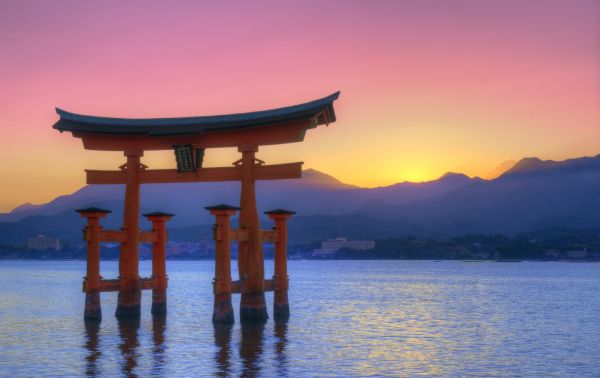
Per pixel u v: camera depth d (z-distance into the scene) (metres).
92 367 33.31
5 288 117.88
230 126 44.66
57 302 79.19
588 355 39.59
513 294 111.50
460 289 129.75
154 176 47.50
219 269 44.16
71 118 47.59
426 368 34.75
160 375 31.48
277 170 44.22
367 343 43.41
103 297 87.06
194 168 45.97
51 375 31.48
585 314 69.75
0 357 36.09
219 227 43.47
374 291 119.12
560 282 169.50
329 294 107.25
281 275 49.16
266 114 43.84
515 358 38.31
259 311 45.81
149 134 46.41
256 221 45.44
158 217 50.78
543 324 58.31
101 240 47.44
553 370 34.69
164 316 51.09
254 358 36.06
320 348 40.16
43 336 43.94
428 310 73.88
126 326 47.19
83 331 45.22
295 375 32.12
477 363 36.50
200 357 36.06
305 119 43.03
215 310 44.94
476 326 55.94
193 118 46.00
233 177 45.50
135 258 48.59
